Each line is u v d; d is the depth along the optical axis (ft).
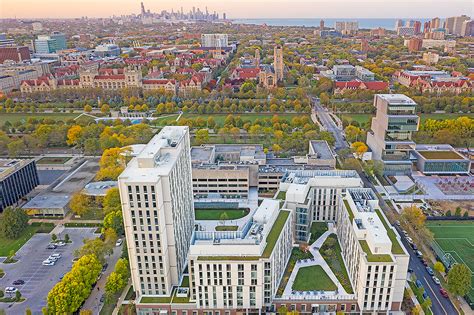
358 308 570.46
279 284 604.49
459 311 565.12
